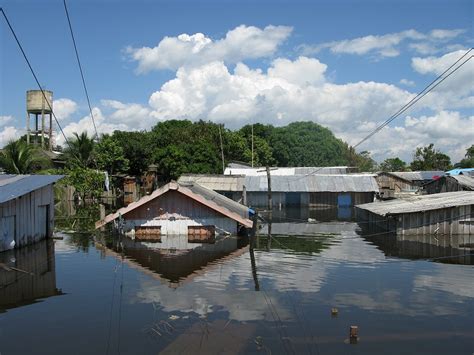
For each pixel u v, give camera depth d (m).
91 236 22.41
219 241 20.80
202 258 16.75
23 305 10.80
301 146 80.12
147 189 51.28
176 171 50.09
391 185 47.81
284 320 9.66
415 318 9.79
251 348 8.15
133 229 21.95
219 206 21.59
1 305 10.80
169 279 13.41
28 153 36.78
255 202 41.84
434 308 10.52
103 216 23.72
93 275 13.97
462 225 22.02
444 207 21.61
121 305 10.74
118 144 52.00
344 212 37.81
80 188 41.50
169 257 16.97
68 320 9.69
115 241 20.78
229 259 16.55
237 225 22.34
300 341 8.48
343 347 8.20
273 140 78.44
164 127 69.94
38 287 12.51
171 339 8.58
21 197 18.97
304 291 12.03
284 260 16.38
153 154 52.09
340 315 9.98
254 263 15.80
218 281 13.14
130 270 14.66
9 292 11.98
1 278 13.62
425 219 22.17
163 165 50.91
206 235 21.92
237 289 12.20
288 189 41.12
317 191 41.34
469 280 13.27
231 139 63.81
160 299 11.25
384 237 22.31
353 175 44.16
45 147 54.91
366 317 9.85
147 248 18.92
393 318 9.79
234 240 21.11
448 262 16.02
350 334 8.62
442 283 12.91
